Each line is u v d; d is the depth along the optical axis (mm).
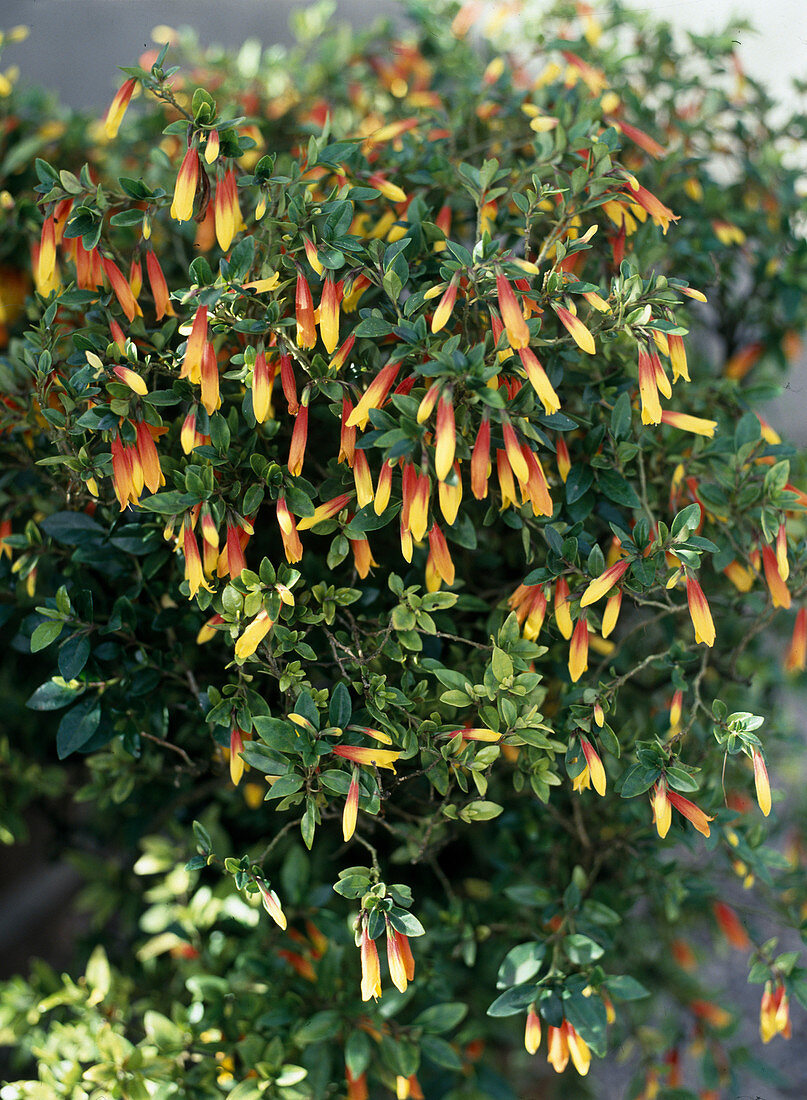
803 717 1143
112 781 813
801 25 946
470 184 705
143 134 891
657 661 714
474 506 735
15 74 889
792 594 730
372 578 745
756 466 728
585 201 719
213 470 678
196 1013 769
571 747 688
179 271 816
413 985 770
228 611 674
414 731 697
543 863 831
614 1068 1036
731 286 944
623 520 723
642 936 903
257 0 1322
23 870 1190
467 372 646
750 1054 862
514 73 863
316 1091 744
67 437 698
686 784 669
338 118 867
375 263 675
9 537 735
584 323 692
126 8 1187
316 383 673
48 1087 752
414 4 900
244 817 844
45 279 708
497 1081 824
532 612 691
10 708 879
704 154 895
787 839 1048
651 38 903
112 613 734
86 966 883
